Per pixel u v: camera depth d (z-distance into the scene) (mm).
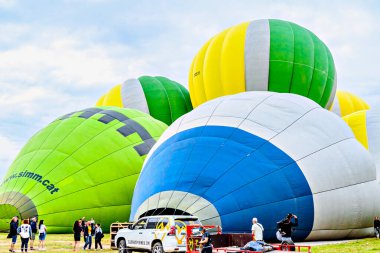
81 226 21656
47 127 32219
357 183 19828
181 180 18438
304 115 20391
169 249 14414
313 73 36125
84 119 31641
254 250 11711
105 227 28250
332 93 38375
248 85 35438
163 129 33531
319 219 18234
